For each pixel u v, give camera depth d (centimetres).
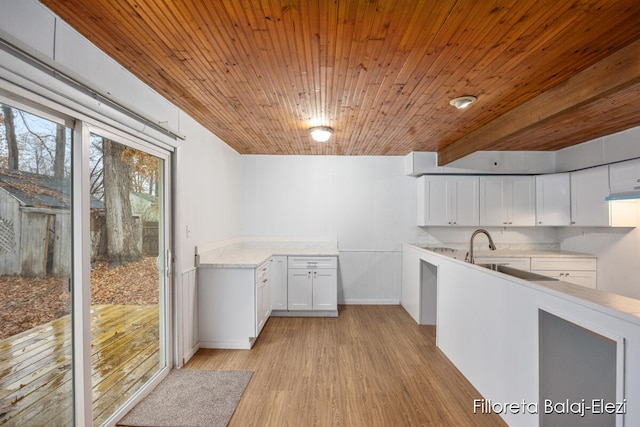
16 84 133
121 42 173
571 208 420
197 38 167
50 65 142
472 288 259
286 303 435
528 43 169
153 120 228
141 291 240
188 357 305
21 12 133
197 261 326
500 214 453
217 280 331
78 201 173
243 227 495
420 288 406
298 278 435
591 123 314
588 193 394
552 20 148
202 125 336
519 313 198
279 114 296
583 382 179
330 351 325
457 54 181
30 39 138
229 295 331
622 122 311
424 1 135
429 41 167
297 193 497
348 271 500
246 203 495
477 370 250
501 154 448
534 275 250
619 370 131
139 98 222
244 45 173
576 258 413
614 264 389
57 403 163
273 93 243
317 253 435
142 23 154
